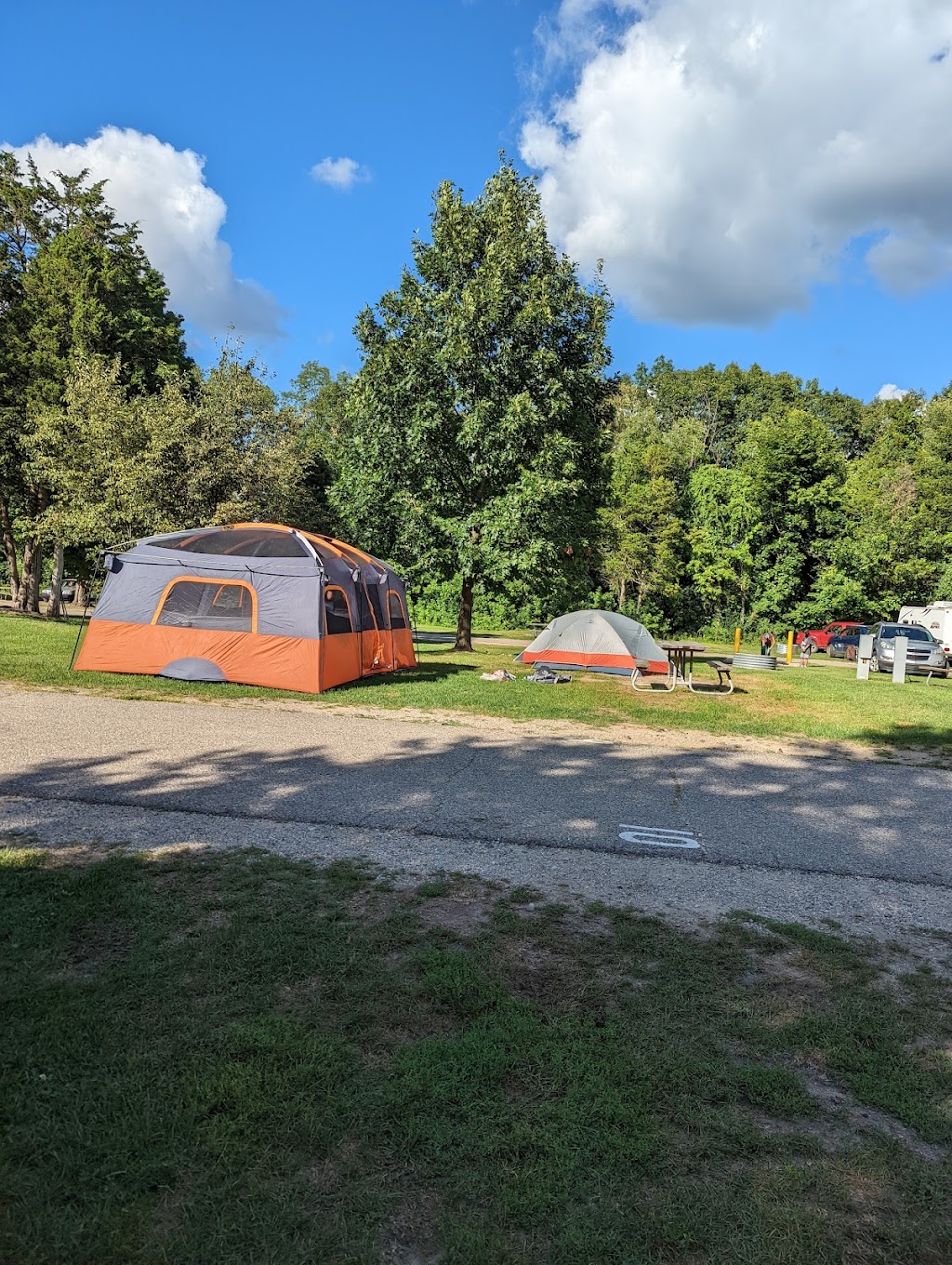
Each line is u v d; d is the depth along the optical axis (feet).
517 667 59.47
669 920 14.26
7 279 90.74
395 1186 7.52
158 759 24.32
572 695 44.60
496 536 64.85
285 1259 6.63
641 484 144.46
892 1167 8.09
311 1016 10.30
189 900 13.83
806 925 14.42
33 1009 10.08
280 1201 7.23
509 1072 9.34
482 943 12.73
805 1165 8.09
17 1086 8.60
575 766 26.96
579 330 71.77
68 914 12.82
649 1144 8.14
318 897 14.30
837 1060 9.91
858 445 218.18
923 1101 9.22
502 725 34.65
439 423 66.44
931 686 66.39
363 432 73.00
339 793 21.61
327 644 42.50
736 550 142.72
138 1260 6.59
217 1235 6.82
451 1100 8.71
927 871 17.95
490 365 67.51
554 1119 8.52
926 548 132.67
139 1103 8.36
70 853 15.98
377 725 32.91
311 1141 7.95
